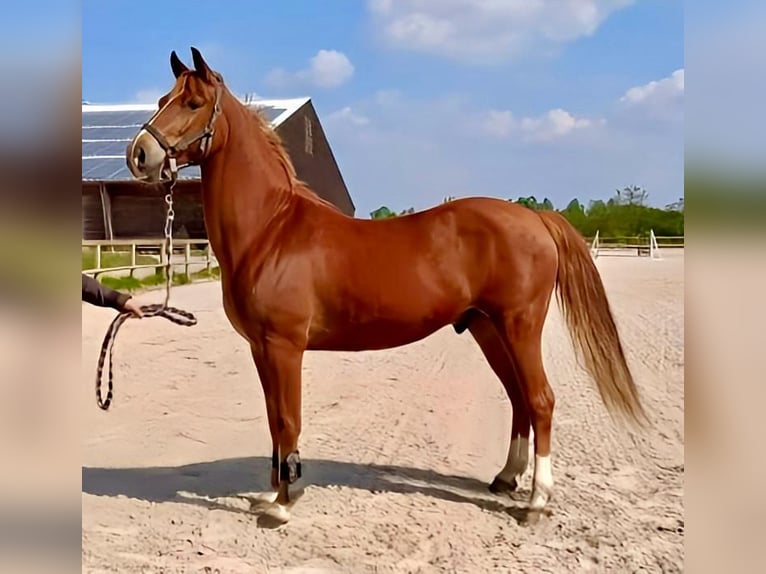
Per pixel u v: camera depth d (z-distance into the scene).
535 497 3.07
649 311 9.34
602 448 4.07
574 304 3.16
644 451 4.02
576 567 2.67
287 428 3.00
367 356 7.62
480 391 5.79
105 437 4.45
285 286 2.93
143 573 2.61
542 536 2.93
